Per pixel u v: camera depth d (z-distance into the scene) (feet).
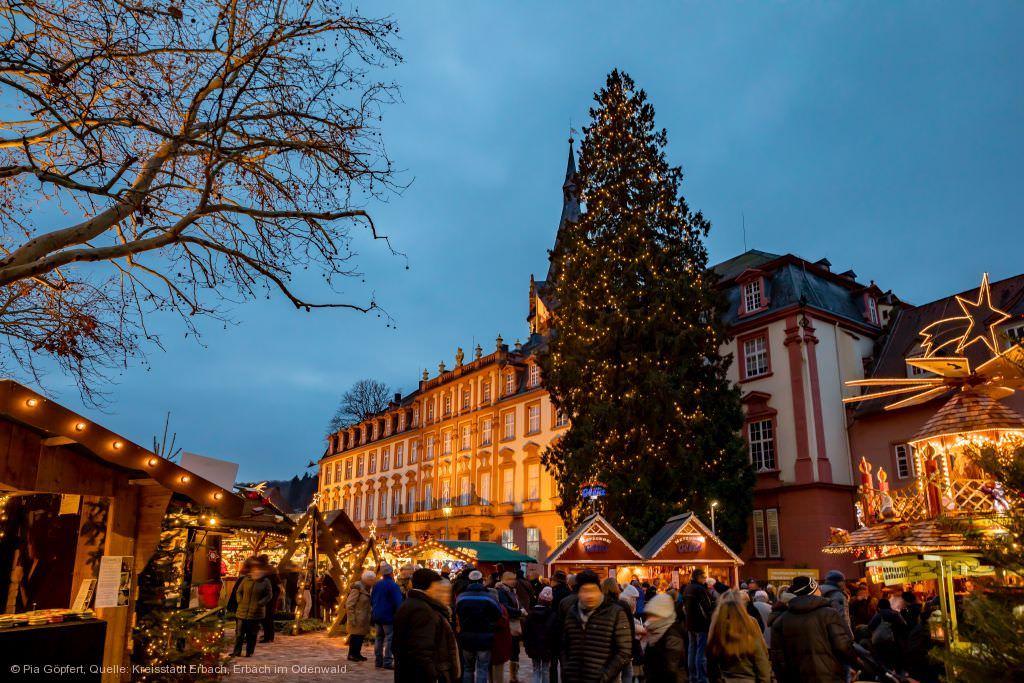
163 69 32.42
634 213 105.81
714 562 73.36
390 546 82.23
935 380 54.75
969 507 45.52
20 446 24.84
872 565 50.26
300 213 32.53
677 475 91.30
